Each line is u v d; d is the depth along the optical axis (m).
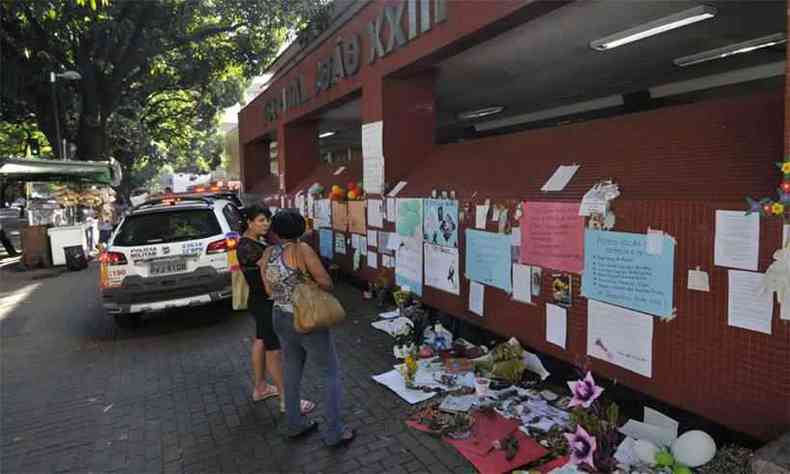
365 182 7.14
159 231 6.52
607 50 6.32
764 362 2.60
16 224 20.06
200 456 3.44
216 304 7.68
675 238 2.98
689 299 2.93
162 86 21.66
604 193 3.44
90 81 17.72
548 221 3.88
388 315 6.28
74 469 3.37
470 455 3.19
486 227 4.58
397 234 6.26
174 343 6.00
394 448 3.37
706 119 3.24
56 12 14.23
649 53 6.61
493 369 4.17
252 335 6.17
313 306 3.19
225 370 5.03
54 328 7.00
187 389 4.59
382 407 3.93
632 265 3.24
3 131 29.41
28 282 10.88
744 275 2.66
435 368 4.56
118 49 17.75
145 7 16.66
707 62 7.27
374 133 6.78
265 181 15.04
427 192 5.61
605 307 3.45
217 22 19.55
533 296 4.08
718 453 2.72
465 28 4.94
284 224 3.34
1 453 3.61
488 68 7.03
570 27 5.34
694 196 2.91
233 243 6.58
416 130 6.74
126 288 6.17
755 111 2.99
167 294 6.27
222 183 18.28
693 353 2.93
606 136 3.93
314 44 8.96
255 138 14.25
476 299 4.79
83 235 13.13
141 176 47.16
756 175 2.71
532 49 6.16
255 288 3.92
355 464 3.22
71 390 4.71
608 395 3.62
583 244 3.59
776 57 7.14
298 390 3.55
